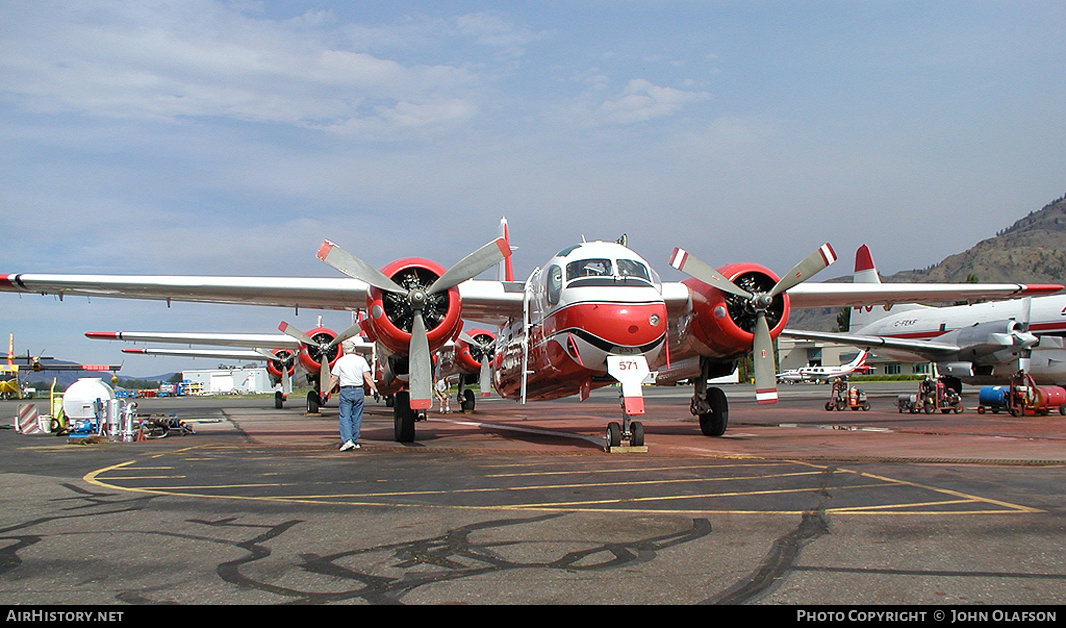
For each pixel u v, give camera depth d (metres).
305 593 3.89
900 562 4.39
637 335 11.21
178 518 5.87
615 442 10.86
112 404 14.59
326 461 9.95
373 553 4.70
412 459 10.12
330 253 12.51
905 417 20.30
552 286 12.41
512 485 7.46
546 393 15.22
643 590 3.90
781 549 4.70
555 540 5.00
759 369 13.25
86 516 5.99
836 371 73.31
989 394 21.44
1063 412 20.59
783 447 11.48
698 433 15.23
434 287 12.81
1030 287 16.19
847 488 7.04
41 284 12.55
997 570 4.21
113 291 13.23
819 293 14.92
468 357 25.59
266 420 23.23
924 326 35.41
